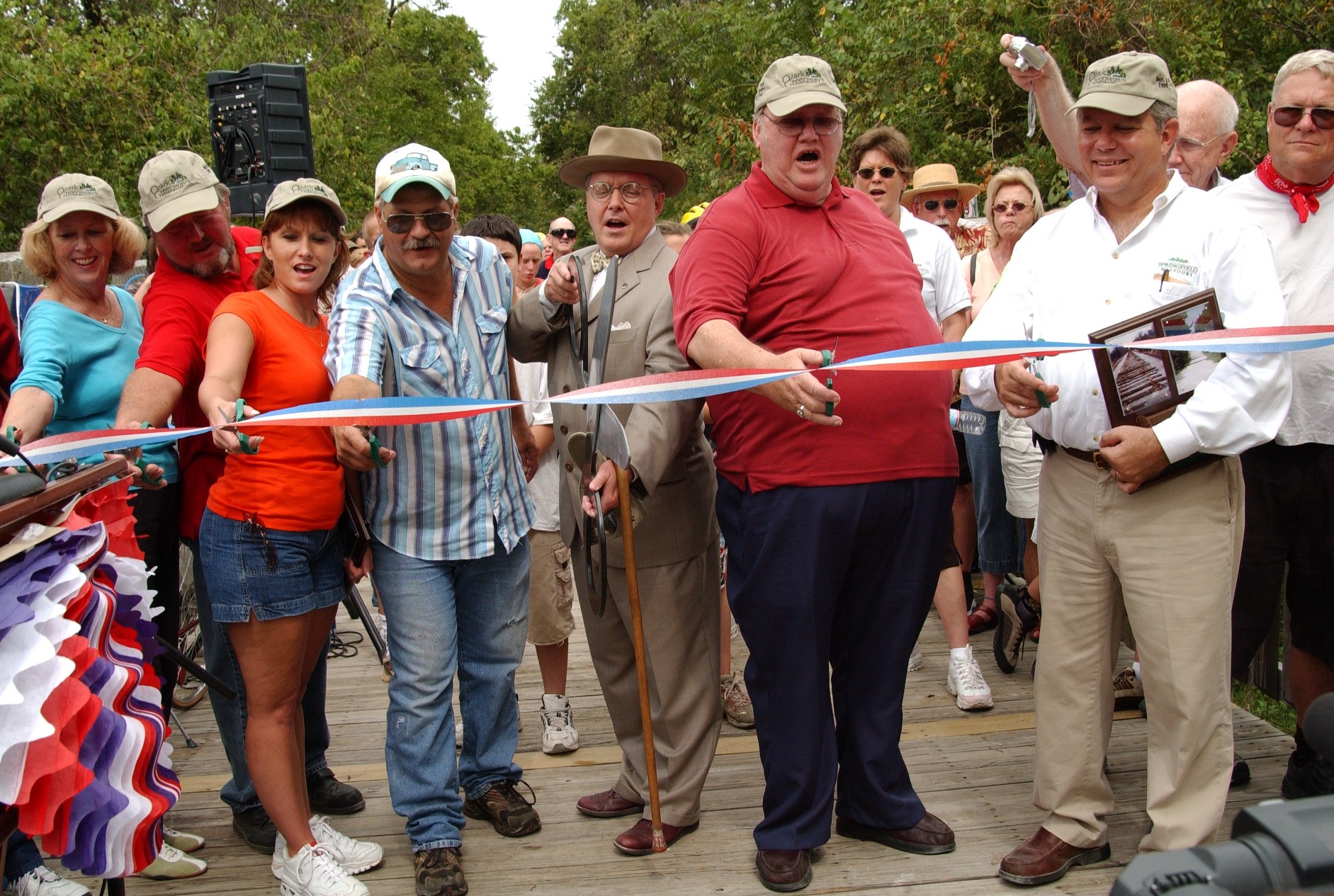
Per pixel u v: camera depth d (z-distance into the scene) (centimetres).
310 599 296
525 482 337
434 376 306
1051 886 291
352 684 489
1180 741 277
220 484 293
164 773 216
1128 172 277
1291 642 338
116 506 238
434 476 304
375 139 2811
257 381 291
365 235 564
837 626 313
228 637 308
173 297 314
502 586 329
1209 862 111
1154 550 275
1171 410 271
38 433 294
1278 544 324
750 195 294
